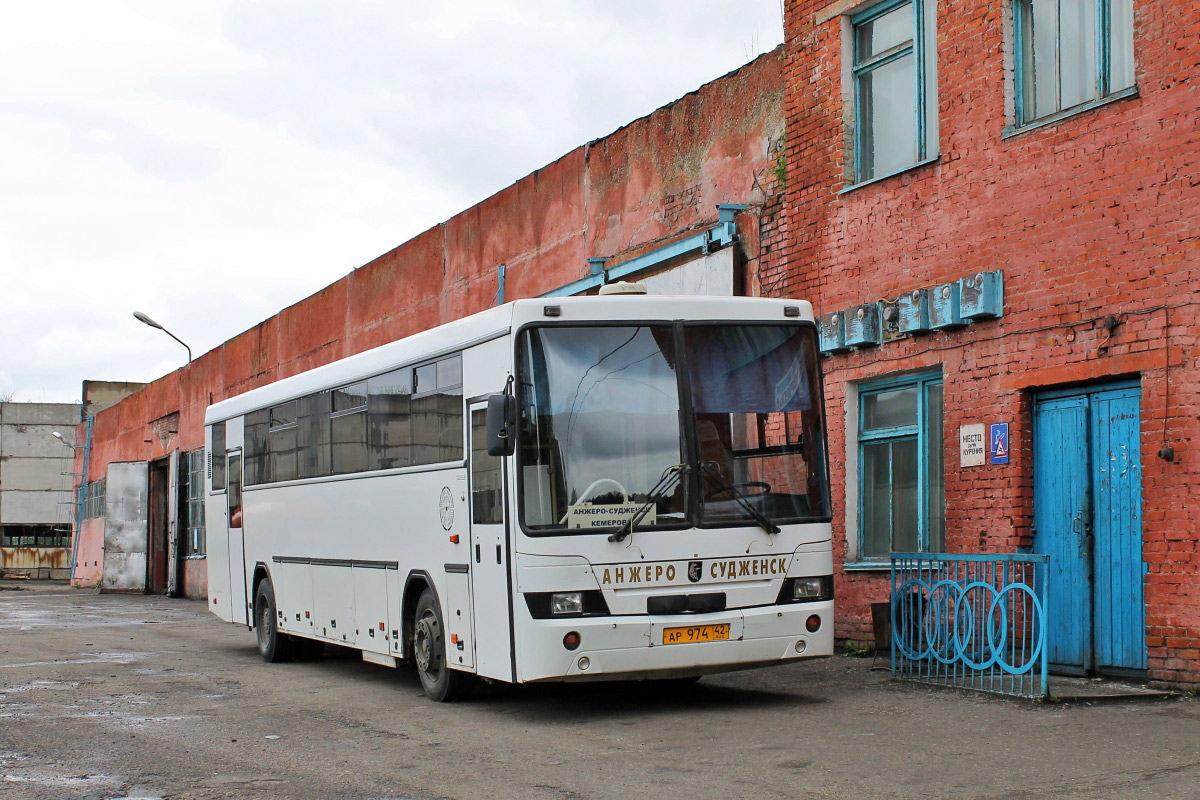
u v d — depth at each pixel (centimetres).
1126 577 1127
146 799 754
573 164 2064
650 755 855
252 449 1703
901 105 1438
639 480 1001
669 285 1797
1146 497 1080
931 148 1383
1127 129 1120
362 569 1330
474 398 1082
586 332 1020
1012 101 1264
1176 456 1057
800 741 885
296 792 769
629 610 983
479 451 1069
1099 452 1156
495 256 2331
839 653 1415
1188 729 887
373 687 1305
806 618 1030
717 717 1010
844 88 1498
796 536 1038
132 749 927
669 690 1184
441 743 934
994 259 1258
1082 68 1204
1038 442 1216
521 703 1136
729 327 1051
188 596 4162
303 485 1509
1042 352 1194
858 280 1450
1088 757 799
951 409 1300
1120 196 1123
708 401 1030
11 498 7625
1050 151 1198
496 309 1057
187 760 880
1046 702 1014
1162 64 1089
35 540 7712
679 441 1016
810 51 1548
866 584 1421
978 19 1294
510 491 1002
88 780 812
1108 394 1150
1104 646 1144
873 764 797
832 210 1497
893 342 1385
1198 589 1033
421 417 1196
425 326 2616
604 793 741
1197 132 1057
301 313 3300
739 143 1675
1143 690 1051
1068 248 1173
